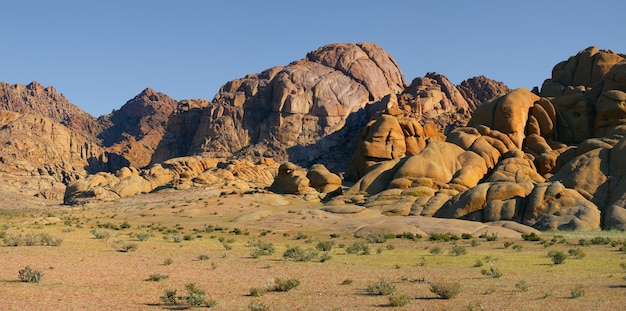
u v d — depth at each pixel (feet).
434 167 276.21
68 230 147.74
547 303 51.47
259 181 460.14
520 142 325.21
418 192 243.60
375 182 290.35
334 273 74.23
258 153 652.89
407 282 65.98
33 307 48.75
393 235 148.25
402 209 223.71
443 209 216.54
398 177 274.57
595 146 268.62
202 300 51.31
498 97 347.56
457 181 262.47
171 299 52.60
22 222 199.41
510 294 56.85
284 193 315.58
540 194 195.62
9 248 94.43
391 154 346.95
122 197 403.34
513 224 175.63
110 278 66.28
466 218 206.08
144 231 168.25
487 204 205.36
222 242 128.26
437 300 53.72
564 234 165.27
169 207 274.77
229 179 446.19
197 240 133.80
